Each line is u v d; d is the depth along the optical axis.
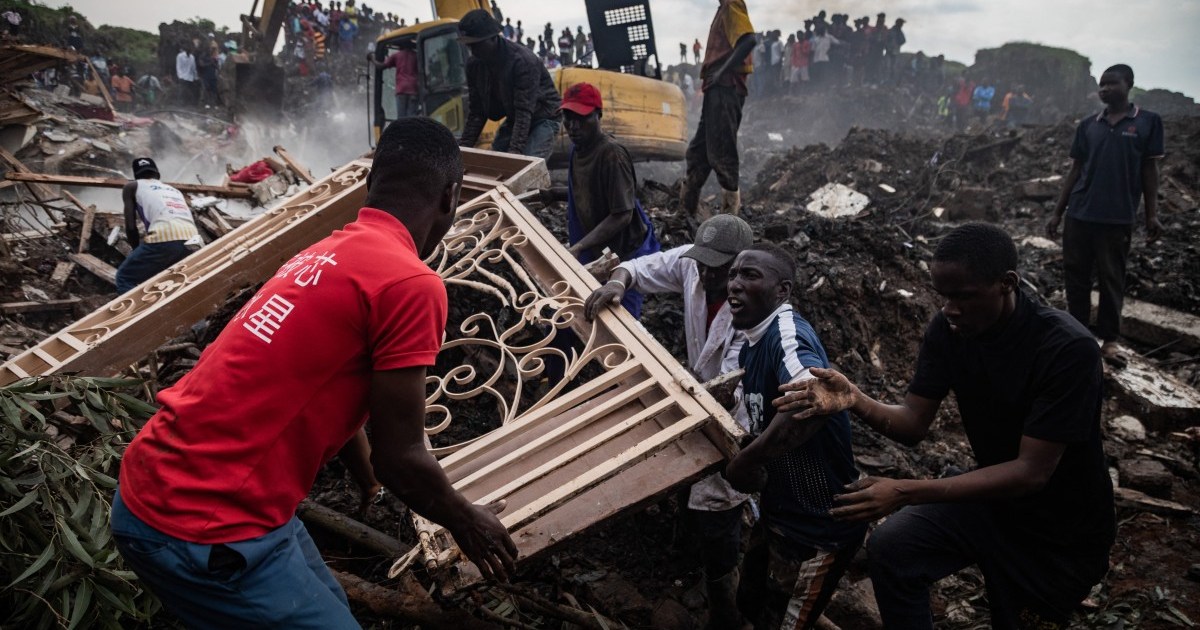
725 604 2.71
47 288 5.88
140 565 1.52
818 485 2.34
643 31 10.23
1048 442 2.05
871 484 2.13
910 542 2.30
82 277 6.19
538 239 3.60
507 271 4.46
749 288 2.41
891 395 4.57
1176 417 4.46
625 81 9.44
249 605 1.54
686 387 2.52
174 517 1.48
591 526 2.19
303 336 1.53
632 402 2.69
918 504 2.12
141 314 3.44
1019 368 2.12
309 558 1.86
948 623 3.04
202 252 3.97
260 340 1.54
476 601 2.60
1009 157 10.33
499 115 5.79
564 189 4.23
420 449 1.60
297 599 1.59
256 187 7.06
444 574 2.10
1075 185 5.14
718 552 2.65
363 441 2.12
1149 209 5.01
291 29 22.55
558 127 6.02
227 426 1.51
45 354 3.35
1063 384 2.04
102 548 2.07
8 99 8.76
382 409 1.56
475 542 1.72
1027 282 6.23
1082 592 2.28
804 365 2.24
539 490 2.31
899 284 5.11
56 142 11.81
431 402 2.84
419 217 1.74
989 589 2.35
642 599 2.91
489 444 2.60
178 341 4.27
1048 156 10.10
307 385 1.54
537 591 2.95
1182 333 5.37
